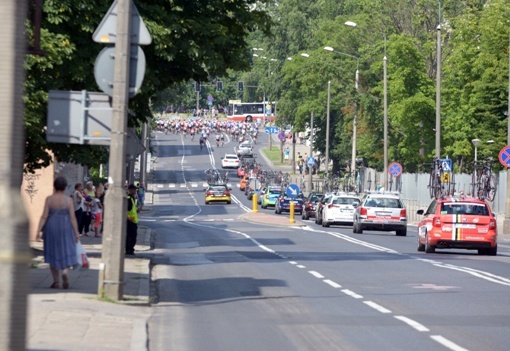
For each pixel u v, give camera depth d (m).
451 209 59.28
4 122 12.07
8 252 11.72
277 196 151.12
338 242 71.44
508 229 89.56
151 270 45.38
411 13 159.38
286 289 36.72
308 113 179.25
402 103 135.75
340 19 177.12
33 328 23.34
